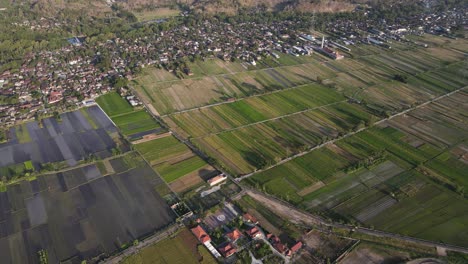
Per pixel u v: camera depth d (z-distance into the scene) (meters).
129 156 174.75
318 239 131.75
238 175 162.88
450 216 143.12
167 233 133.25
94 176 161.12
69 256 124.19
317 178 162.38
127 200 148.38
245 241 129.88
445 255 126.75
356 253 126.62
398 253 127.12
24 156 173.00
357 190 155.75
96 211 142.62
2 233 132.75
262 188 154.25
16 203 146.12
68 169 164.88
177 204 145.50
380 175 164.88
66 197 149.25
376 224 138.75
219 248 126.62
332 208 145.75
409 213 144.00
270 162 168.62
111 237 131.62
